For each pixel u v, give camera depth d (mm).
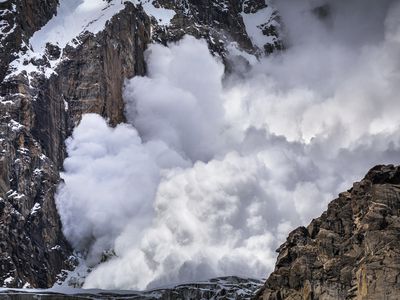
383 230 77625
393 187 81250
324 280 83625
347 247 83875
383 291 73438
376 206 80375
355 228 84688
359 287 76312
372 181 85250
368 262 75875
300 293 85812
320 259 85688
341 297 81938
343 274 82125
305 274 85500
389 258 74250
